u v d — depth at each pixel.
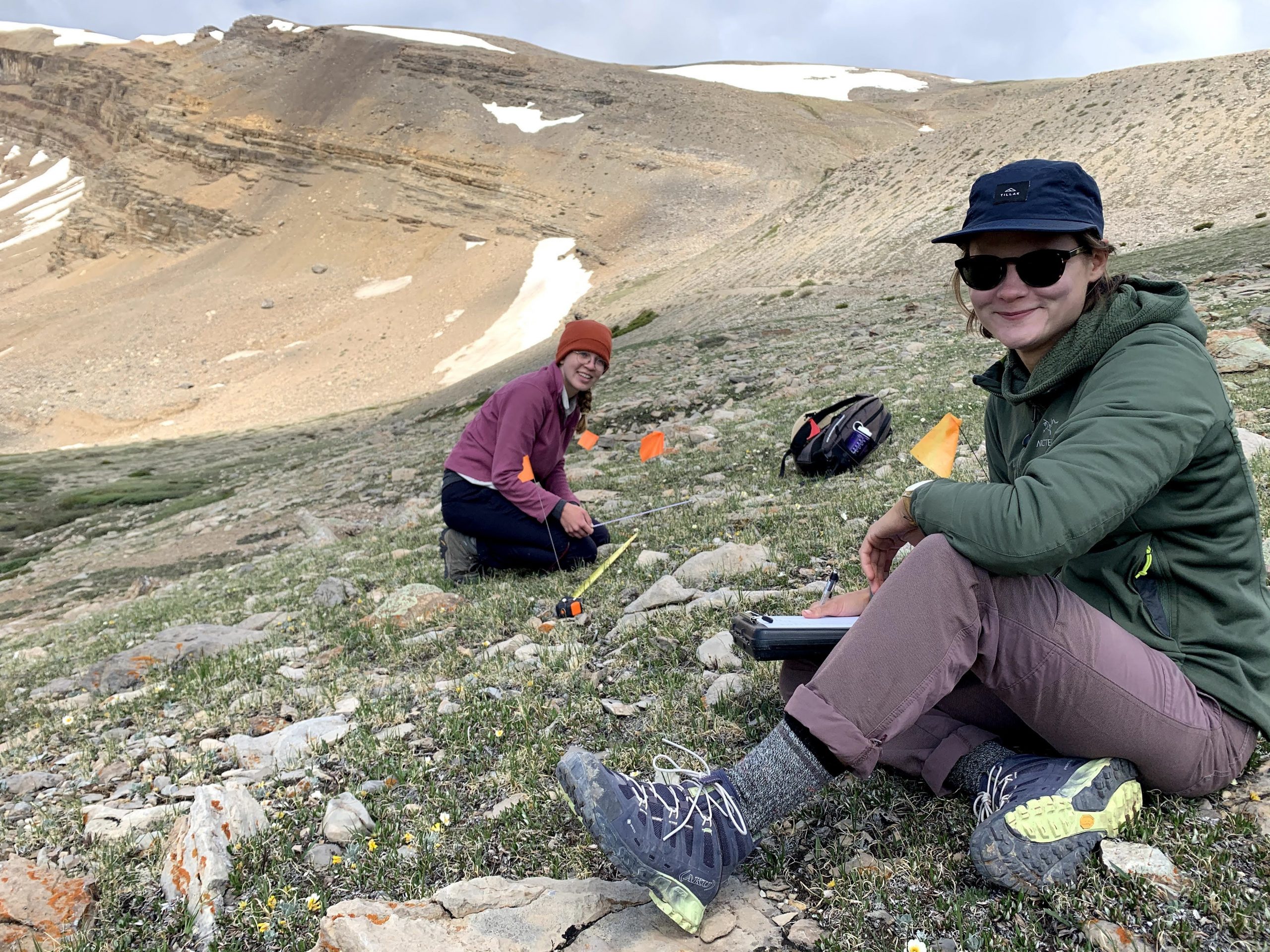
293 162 139.25
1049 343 2.35
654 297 71.50
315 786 3.51
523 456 6.82
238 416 88.69
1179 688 2.18
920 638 2.08
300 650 6.18
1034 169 2.19
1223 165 46.84
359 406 86.94
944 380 14.30
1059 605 2.12
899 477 8.23
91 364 104.19
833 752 2.11
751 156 124.38
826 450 9.25
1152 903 2.06
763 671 3.81
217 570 15.32
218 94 153.62
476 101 141.38
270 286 120.19
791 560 5.71
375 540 12.24
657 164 123.75
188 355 105.75
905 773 2.79
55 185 189.75
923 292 39.16
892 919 2.19
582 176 123.62
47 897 2.71
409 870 2.70
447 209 125.75
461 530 7.14
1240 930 1.96
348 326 107.69
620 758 3.22
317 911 2.54
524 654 4.88
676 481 11.08
